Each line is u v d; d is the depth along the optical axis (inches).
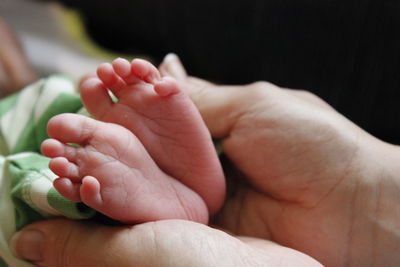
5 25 19.8
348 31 16.9
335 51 17.2
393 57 16.5
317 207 13.3
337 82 17.3
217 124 13.9
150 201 12.2
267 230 13.9
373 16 16.6
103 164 11.7
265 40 18.2
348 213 13.0
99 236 12.2
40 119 14.1
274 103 13.5
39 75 20.5
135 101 12.2
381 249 12.9
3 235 13.0
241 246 12.0
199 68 20.8
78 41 22.5
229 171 14.4
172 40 20.8
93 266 12.1
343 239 13.1
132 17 21.2
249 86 14.0
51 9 23.5
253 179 13.9
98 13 22.1
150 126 12.3
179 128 12.3
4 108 14.7
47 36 22.3
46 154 11.5
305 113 13.4
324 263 13.3
